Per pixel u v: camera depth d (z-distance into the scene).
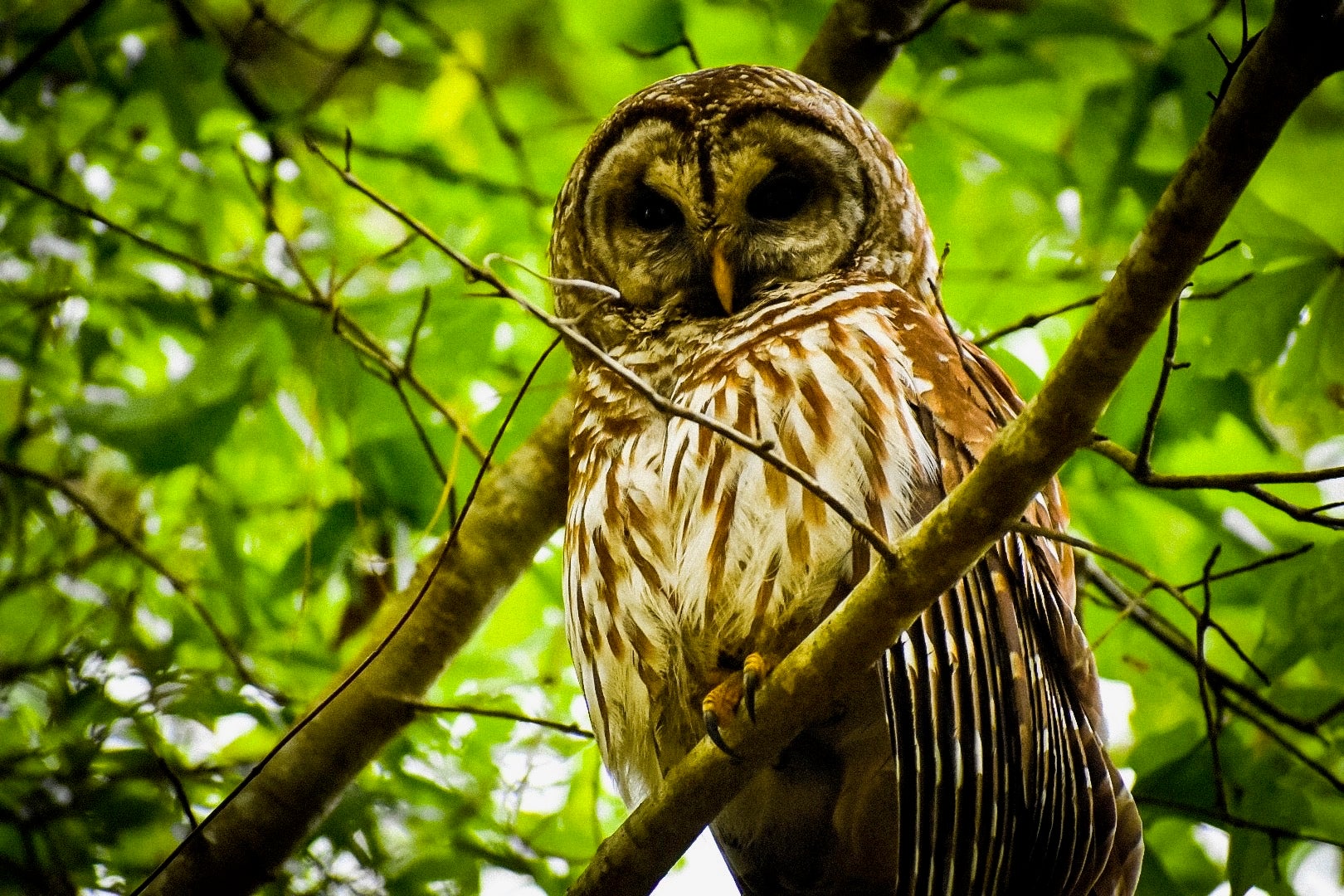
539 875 9.70
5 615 11.03
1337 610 9.50
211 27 12.05
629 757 8.09
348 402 10.31
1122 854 7.35
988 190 12.16
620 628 7.79
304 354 10.32
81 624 10.16
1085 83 11.38
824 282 8.80
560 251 9.64
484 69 12.73
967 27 11.20
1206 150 4.77
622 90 12.67
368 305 10.72
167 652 9.82
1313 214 10.98
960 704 6.96
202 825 7.07
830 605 7.29
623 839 6.68
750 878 8.27
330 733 8.84
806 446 7.33
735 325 8.45
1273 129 4.68
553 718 10.27
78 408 10.16
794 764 7.63
